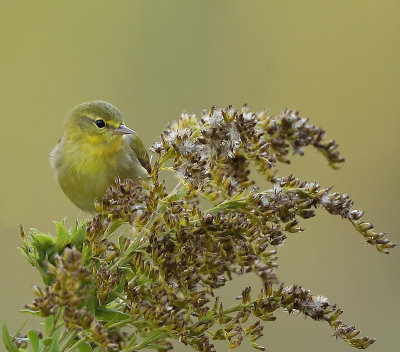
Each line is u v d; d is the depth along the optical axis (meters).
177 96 16.75
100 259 6.03
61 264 5.27
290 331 13.95
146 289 6.07
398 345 14.52
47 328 5.98
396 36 18.28
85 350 5.88
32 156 16.33
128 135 10.33
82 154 10.00
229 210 6.30
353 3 18.16
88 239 6.02
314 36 17.86
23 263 13.94
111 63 17.00
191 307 6.04
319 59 17.81
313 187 6.44
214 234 6.06
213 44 17.25
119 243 6.21
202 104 16.86
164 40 17.11
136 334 6.12
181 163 6.51
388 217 16.80
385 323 14.90
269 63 17.52
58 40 17.16
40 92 16.84
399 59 17.91
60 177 10.23
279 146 7.21
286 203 6.32
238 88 17.22
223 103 17.02
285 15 17.88
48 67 17.00
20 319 13.09
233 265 6.02
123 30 17.19
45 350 5.74
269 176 6.68
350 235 15.91
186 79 16.88
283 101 17.48
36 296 5.41
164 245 6.09
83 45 17.16
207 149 6.55
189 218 6.16
